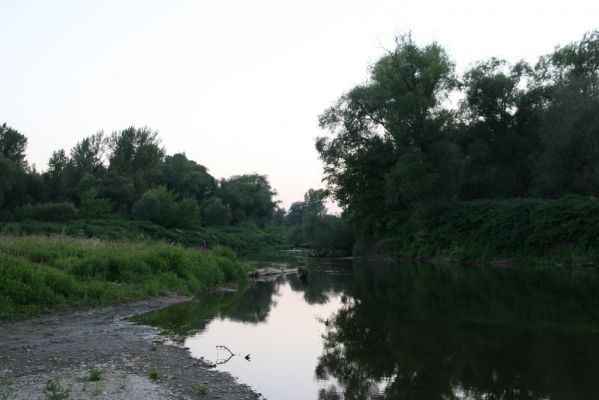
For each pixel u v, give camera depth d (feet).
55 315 47.93
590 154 124.47
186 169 372.99
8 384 26.66
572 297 66.13
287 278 98.63
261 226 424.46
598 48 155.53
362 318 53.26
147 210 260.62
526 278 90.02
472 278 92.12
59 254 66.85
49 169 290.56
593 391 28.76
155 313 52.42
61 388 26.20
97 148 318.04
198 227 281.54
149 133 338.34
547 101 160.97
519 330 45.93
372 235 181.68
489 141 169.89
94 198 260.42
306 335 44.68
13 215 232.73
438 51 156.15
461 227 142.92
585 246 113.09
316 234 202.59
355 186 167.63
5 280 47.98
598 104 125.39
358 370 33.63
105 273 62.64
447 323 49.78
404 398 28.04
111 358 33.14
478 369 33.63
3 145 289.74
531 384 30.17
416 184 137.18
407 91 152.76
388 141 164.14
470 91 168.14
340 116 165.68
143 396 25.46
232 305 60.95
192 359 34.01
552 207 120.16
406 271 112.27
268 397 27.61
